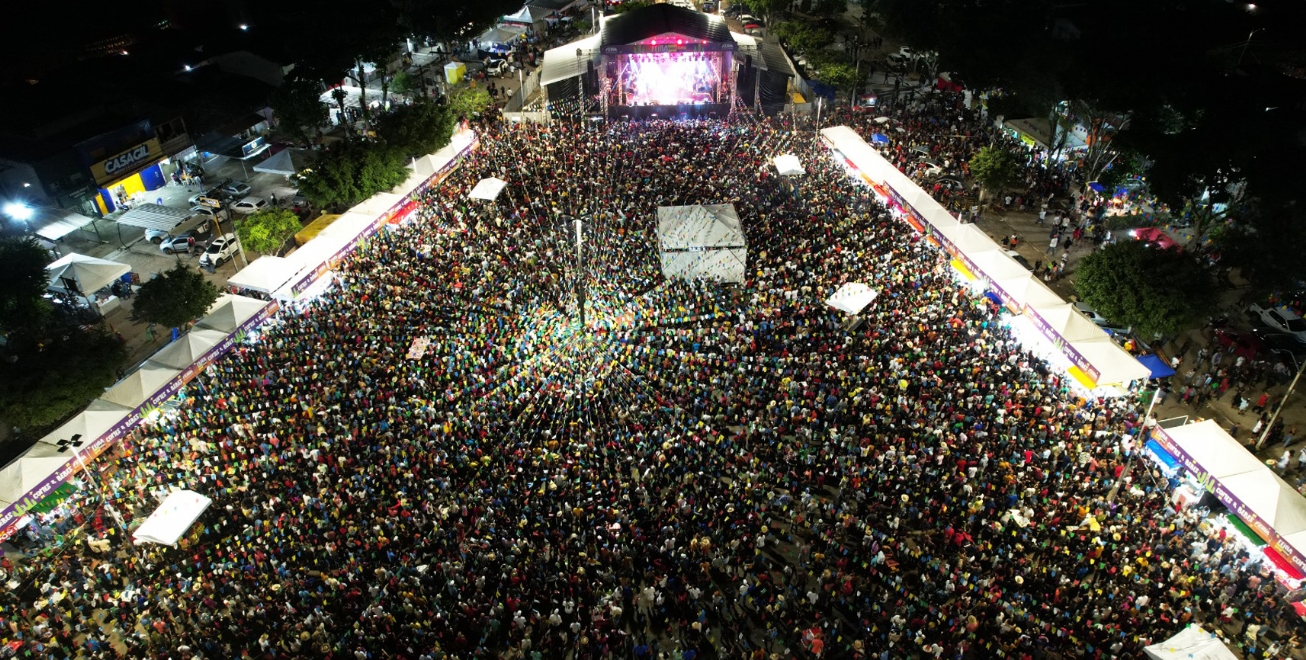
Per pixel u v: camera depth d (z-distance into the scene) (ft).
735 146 189.16
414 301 128.67
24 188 161.07
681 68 216.95
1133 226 152.87
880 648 77.30
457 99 206.49
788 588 82.33
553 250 143.02
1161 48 141.18
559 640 78.38
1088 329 112.78
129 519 93.56
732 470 95.86
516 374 111.86
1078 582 82.23
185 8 255.09
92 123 172.35
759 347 117.19
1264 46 159.53
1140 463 97.09
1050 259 148.97
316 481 94.68
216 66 217.77
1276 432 104.94
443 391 108.99
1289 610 80.12
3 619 82.17
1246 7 176.14
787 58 242.17
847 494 92.94
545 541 86.43
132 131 174.09
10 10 210.79
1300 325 121.49
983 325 122.31
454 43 264.31
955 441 97.86
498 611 79.00
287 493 93.56
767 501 93.45
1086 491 91.40
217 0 253.03
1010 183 161.38
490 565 84.58
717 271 135.13
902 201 153.69
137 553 88.84
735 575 84.99
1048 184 170.19
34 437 113.50
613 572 84.58
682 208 141.49
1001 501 90.33
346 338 119.85
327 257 137.49
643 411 104.17
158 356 111.14
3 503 88.48
